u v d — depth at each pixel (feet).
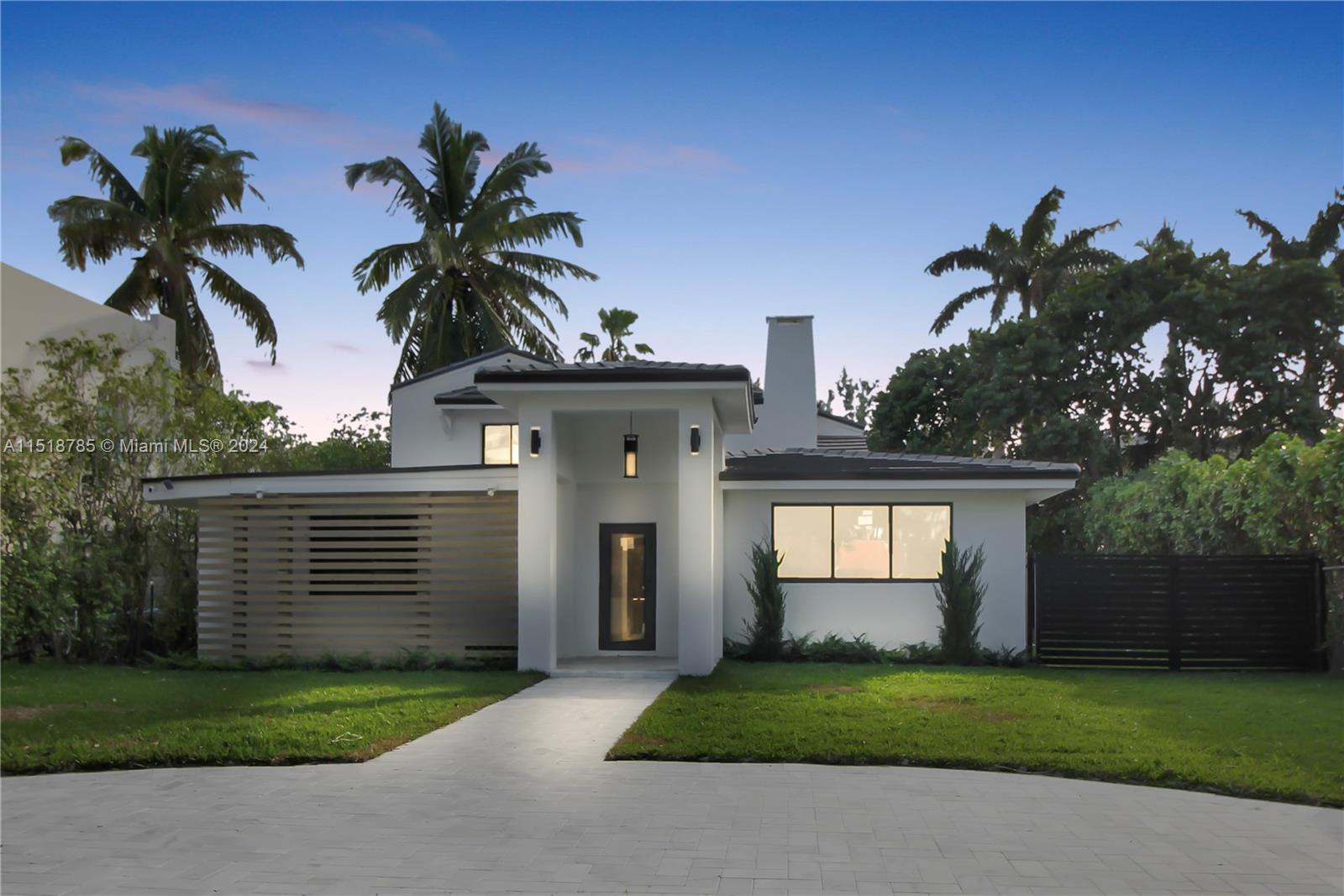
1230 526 57.67
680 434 51.01
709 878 19.66
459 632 55.31
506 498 55.67
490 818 23.80
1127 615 56.13
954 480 57.31
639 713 38.60
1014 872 20.07
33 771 29.17
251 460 70.59
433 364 105.50
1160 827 23.13
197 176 102.06
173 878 19.65
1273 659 55.31
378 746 31.55
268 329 104.83
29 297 68.74
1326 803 25.03
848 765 29.55
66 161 99.66
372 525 56.80
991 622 57.77
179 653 59.06
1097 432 91.66
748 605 59.26
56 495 57.62
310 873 19.86
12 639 57.11
